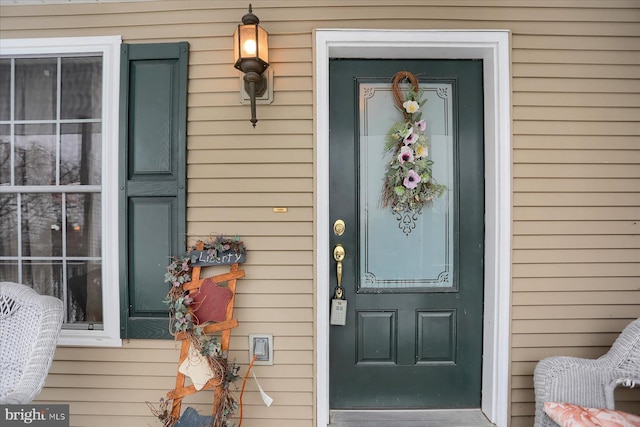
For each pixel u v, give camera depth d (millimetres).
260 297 1714
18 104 1828
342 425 1724
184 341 1575
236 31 1563
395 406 1830
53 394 1734
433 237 1838
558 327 1724
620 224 1729
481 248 1833
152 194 1709
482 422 1755
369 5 1694
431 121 1830
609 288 1729
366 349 1846
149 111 1721
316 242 1698
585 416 1270
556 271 1724
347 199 1840
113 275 1723
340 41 1699
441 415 1803
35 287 1822
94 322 1793
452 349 1842
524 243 1720
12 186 1807
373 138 1846
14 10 1744
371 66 1831
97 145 1797
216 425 1503
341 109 1831
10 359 1324
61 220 1818
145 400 1721
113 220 1722
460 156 1834
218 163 1718
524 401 1723
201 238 1717
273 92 1703
